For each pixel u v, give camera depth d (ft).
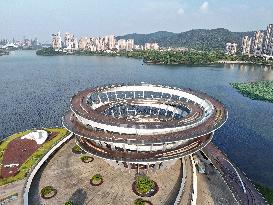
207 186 306.96
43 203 275.80
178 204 263.08
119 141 265.95
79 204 273.75
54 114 611.06
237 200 290.35
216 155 383.86
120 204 271.90
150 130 273.13
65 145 387.96
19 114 611.06
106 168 326.85
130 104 409.69
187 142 296.92
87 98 372.17
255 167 404.16
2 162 356.79
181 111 385.09
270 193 330.34
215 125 291.99
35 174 319.68
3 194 293.23
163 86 425.28
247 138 500.74
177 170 321.93
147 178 298.15
